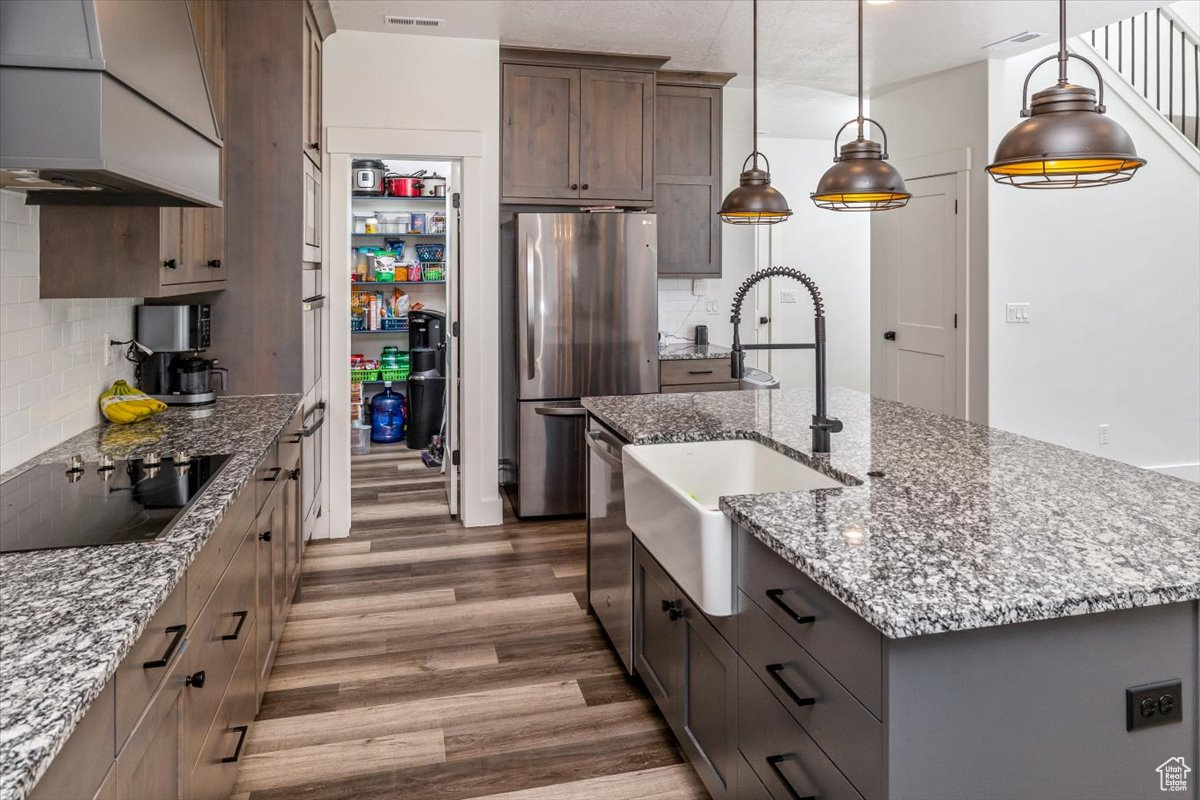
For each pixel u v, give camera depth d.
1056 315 4.77
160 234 2.27
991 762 1.16
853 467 1.93
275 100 3.24
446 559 3.81
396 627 3.03
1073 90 1.63
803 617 1.37
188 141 1.95
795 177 6.62
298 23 3.24
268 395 3.28
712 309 5.50
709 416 2.67
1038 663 1.17
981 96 4.55
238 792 2.02
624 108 4.48
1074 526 1.45
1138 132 4.89
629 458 2.25
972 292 4.71
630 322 4.40
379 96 4.02
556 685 2.59
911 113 5.12
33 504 1.61
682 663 2.06
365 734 2.30
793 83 5.03
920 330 5.14
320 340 3.97
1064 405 4.85
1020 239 4.65
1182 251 5.03
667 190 4.88
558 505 4.41
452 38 4.10
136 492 1.71
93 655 0.96
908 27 4.00
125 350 2.85
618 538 2.62
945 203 4.88
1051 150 1.57
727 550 1.70
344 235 4.03
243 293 3.25
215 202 2.21
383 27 3.93
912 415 2.70
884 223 5.45
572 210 4.61
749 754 1.65
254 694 2.18
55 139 1.38
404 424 6.74
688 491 2.37
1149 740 1.23
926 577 1.20
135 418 2.60
